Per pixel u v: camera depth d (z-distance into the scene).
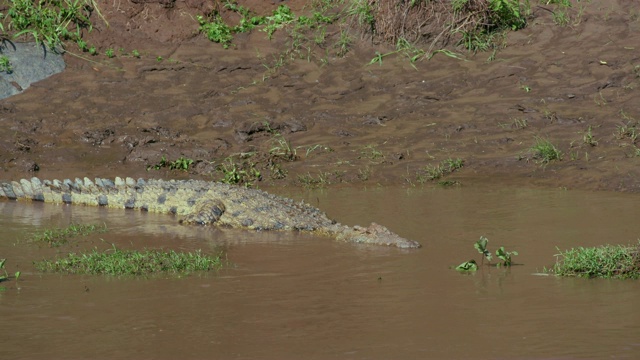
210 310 15.50
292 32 38.50
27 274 18.20
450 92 34.53
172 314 15.30
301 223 22.70
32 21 37.50
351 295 16.30
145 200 26.03
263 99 34.56
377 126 32.62
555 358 12.70
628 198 24.55
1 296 16.56
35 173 30.12
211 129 32.84
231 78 36.09
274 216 23.23
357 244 20.80
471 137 31.03
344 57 37.28
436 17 37.75
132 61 37.00
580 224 21.67
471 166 28.95
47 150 31.55
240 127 32.19
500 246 19.84
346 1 39.72
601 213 22.81
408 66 36.53
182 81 35.88
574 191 25.88
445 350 13.15
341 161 29.89
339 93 34.84
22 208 26.34
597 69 34.53
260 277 17.78
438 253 19.45
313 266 18.66
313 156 30.58
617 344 13.16
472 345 13.34
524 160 28.86
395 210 24.27
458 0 37.38
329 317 14.95
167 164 30.56
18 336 14.23
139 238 21.95
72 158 31.06
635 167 26.97
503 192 26.08
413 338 13.73
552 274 17.34
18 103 34.12
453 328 14.17
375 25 38.09
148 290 16.86
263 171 29.53
